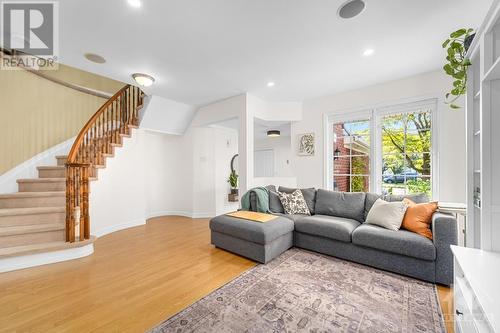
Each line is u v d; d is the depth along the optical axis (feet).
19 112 11.70
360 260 8.34
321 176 13.48
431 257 6.87
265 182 13.88
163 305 5.95
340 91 12.69
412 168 10.89
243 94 13.06
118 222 13.47
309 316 5.49
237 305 5.93
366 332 4.95
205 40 7.73
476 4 6.04
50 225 9.20
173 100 14.30
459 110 9.55
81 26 6.90
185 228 13.76
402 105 11.09
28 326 5.14
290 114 14.43
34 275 7.59
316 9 6.26
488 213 4.60
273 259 8.89
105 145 13.05
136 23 6.78
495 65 3.96
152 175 17.17
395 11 6.34
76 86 14.52
